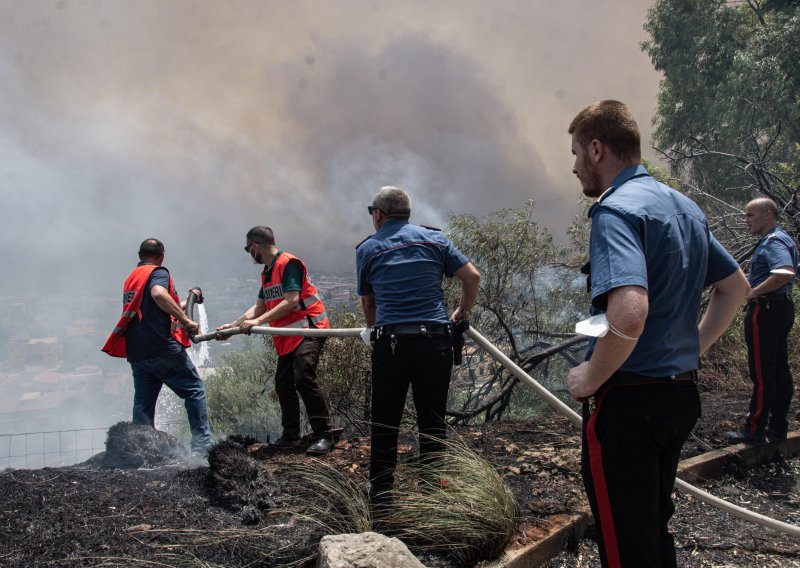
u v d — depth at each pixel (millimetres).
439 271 3150
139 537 2742
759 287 4086
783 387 4195
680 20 19250
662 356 1818
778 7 18844
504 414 9156
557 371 9461
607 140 1969
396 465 3311
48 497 3176
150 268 4488
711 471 3816
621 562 1837
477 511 2721
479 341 2971
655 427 1811
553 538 2789
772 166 14383
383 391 3088
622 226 1769
